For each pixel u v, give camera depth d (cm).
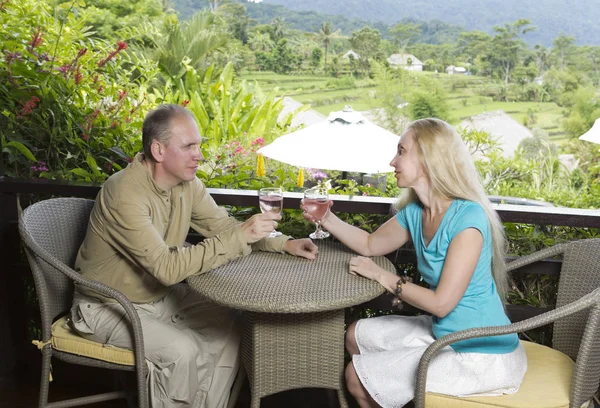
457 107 2162
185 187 229
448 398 183
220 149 486
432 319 202
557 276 245
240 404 264
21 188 268
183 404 213
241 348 232
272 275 204
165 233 226
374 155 378
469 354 187
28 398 268
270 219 209
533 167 805
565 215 231
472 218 188
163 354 209
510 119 2145
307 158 379
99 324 214
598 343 177
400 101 2167
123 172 216
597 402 221
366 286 193
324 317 210
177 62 1345
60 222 235
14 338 286
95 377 278
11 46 391
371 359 199
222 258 205
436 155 194
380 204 243
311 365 214
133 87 559
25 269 280
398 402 192
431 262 199
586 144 1862
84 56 454
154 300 227
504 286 208
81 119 363
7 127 343
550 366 198
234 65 2091
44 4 481
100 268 220
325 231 256
